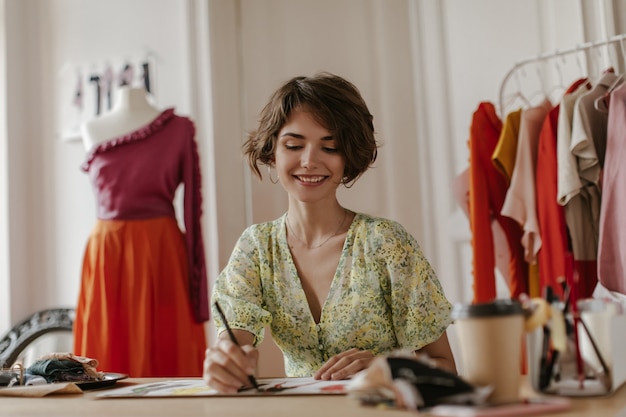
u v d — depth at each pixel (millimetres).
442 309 1546
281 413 921
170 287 2729
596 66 2797
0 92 3387
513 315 914
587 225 2482
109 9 3439
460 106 3105
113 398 1165
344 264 1563
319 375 1292
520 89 2988
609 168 2316
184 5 3295
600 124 2467
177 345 2695
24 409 1090
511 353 907
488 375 906
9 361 3059
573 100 2453
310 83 1587
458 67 3115
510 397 902
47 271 3422
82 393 1271
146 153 2754
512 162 2586
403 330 1548
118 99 2885
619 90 2322
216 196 3197
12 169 3377
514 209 2516
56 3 3500
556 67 2729
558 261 2441
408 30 3234
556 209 2451
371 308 1545
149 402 1094
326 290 1585
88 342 2684
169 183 2795
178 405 1045
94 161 2781
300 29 3350
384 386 906
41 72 3486
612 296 2432
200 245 2803
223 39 3311
